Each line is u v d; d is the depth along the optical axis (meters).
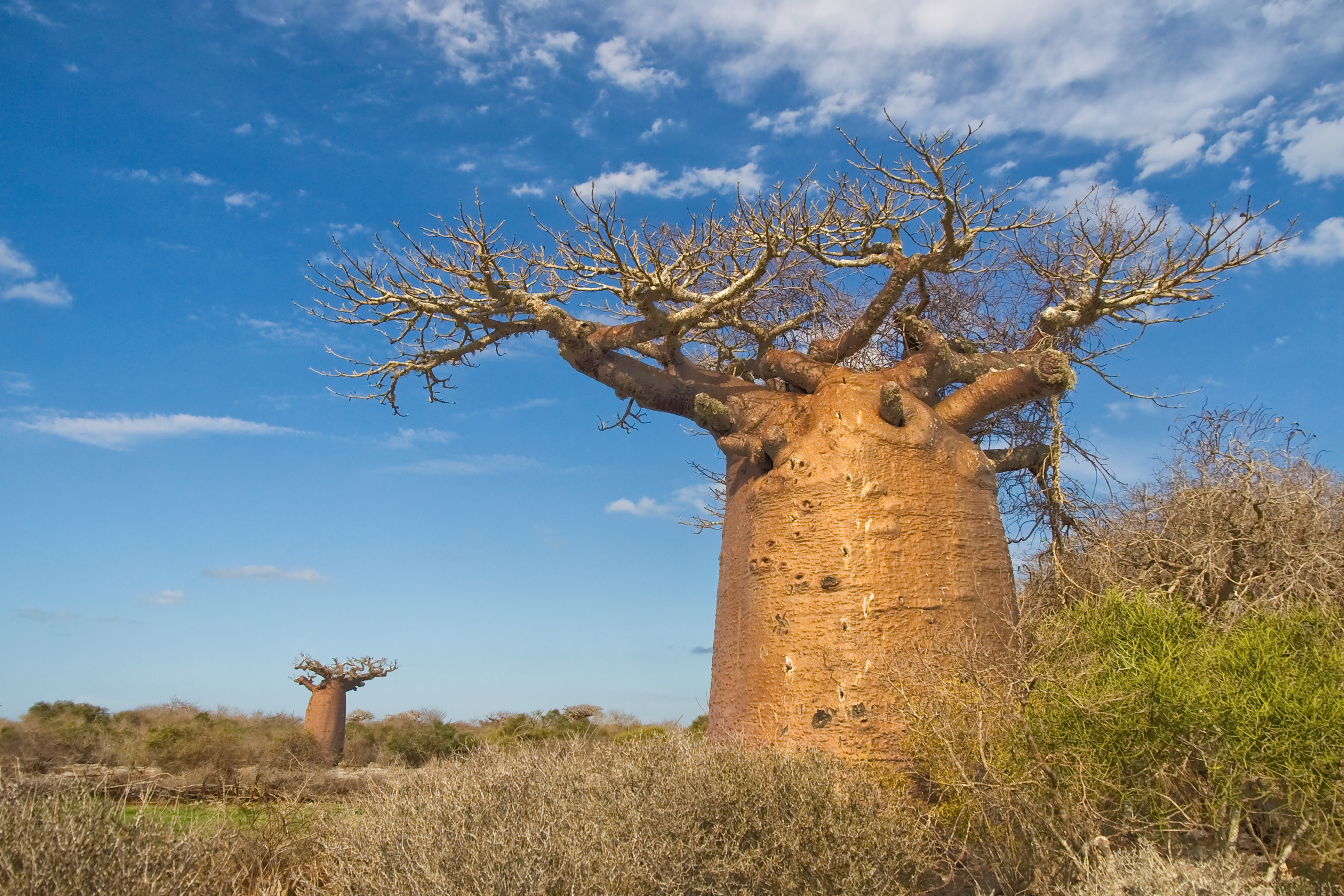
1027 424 9.77
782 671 6.57
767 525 7.05
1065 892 4.20
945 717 5.00
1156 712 4.29
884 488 6.80
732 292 7.68
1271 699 4.14
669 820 4.08
